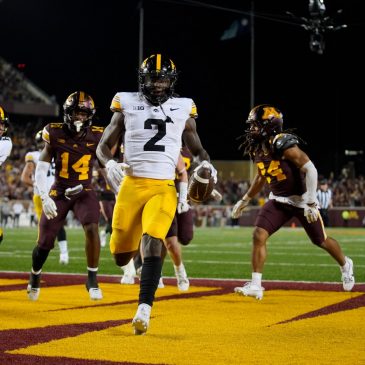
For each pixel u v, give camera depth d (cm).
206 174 1014
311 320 1088
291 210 1348
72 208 1376
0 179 6347
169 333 973
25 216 6050
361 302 1299
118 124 1040
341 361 798
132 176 1016
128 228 1023
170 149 1023
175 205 1015
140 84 1029
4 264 2202
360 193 6925
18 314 1141
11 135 7331
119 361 797
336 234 4619
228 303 1289
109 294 1427
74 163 1355
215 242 3597
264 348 870
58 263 2261
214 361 798
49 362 790
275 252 2845
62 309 1205
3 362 788
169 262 2328
